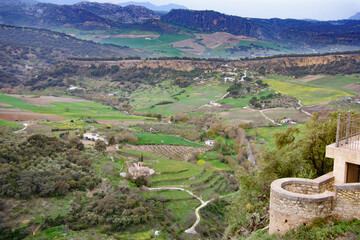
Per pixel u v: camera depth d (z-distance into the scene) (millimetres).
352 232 10992
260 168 21625
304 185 13188
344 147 13477
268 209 19312
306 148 21250
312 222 11734
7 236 39719
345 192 11688
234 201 23844
